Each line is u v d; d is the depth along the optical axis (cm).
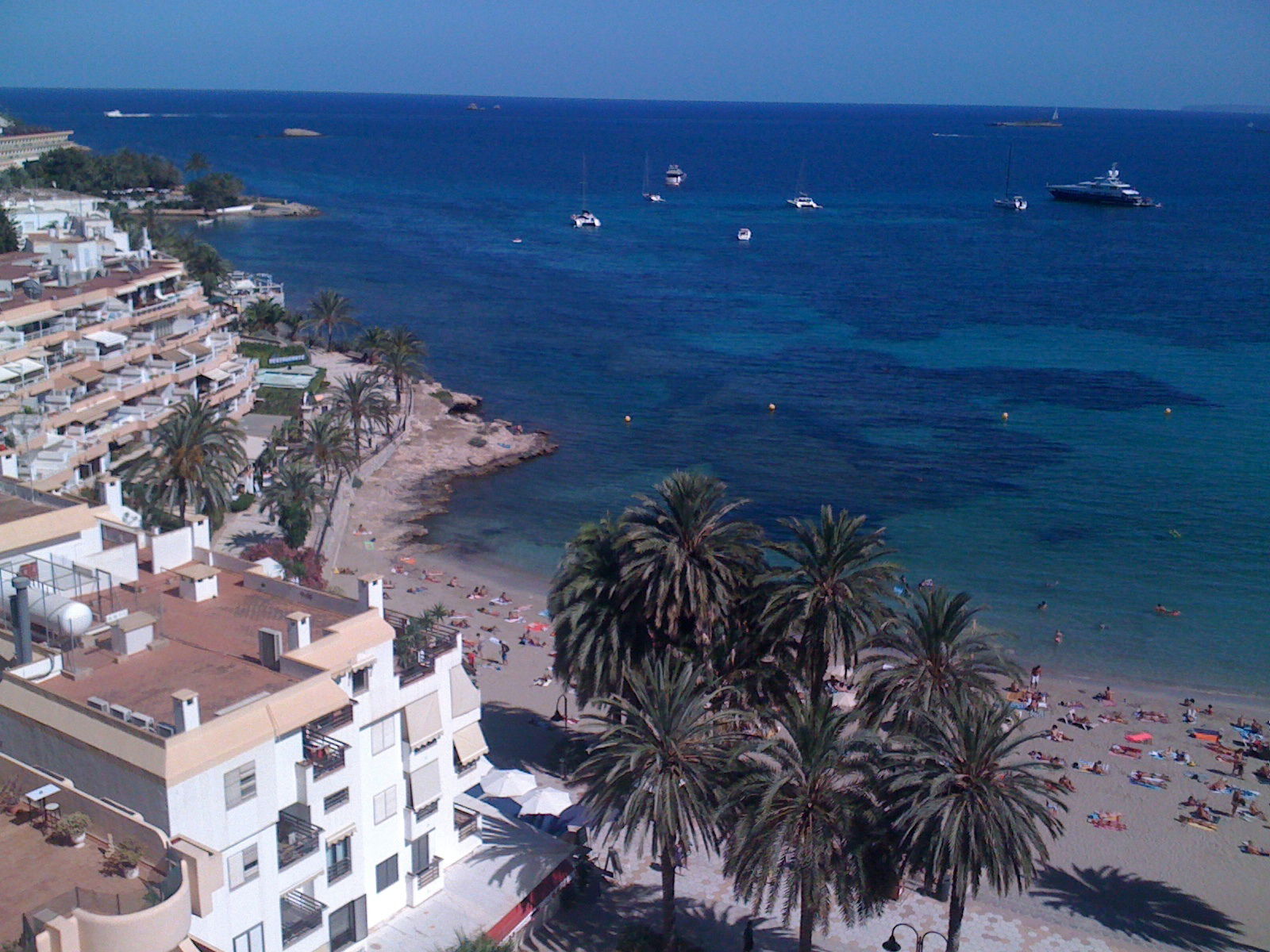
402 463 11681
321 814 3825
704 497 5575
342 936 4084
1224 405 14500
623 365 16200
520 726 6656
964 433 13350
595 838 5341
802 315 19862
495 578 9162
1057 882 5394
